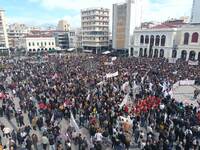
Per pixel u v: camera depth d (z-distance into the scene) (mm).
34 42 92938
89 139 15664
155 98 20344
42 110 18859
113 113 17031
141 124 17000
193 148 13516
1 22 91188
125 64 41219
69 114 18609
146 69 35625
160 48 61938
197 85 31219
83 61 47125
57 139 14625
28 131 15602
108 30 87938
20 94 23016
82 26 90750
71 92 22344
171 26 62156
